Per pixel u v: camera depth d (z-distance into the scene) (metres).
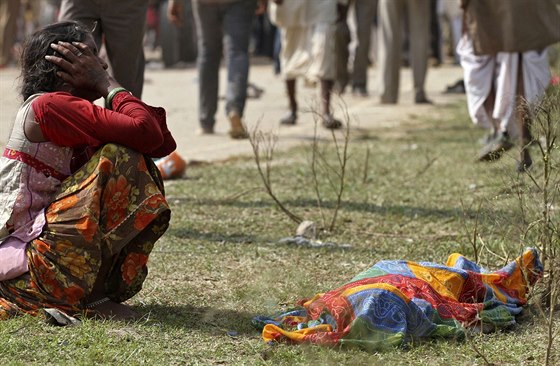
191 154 15.73
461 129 17.97
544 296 7.47
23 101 7.32
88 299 7.19
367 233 10.19
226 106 17.20
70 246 6.91
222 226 10.38
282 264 8.86
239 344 6.75
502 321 7.04
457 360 6.40
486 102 13.34
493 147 12.88
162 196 7.02
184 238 9.81
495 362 6.38
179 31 33.12
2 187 7.10
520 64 12.64
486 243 9.02
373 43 33.50
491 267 8.38
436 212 11.01
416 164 14.12
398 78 22.83
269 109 21.98
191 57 33.66
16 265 7.01
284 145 16.45
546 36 12.37
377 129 18.39
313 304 7.07
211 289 8.09
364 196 12.02
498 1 12.40
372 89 26.61
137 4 11.08
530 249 7.64
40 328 6.84
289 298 7.82
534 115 8.59
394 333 6.60
